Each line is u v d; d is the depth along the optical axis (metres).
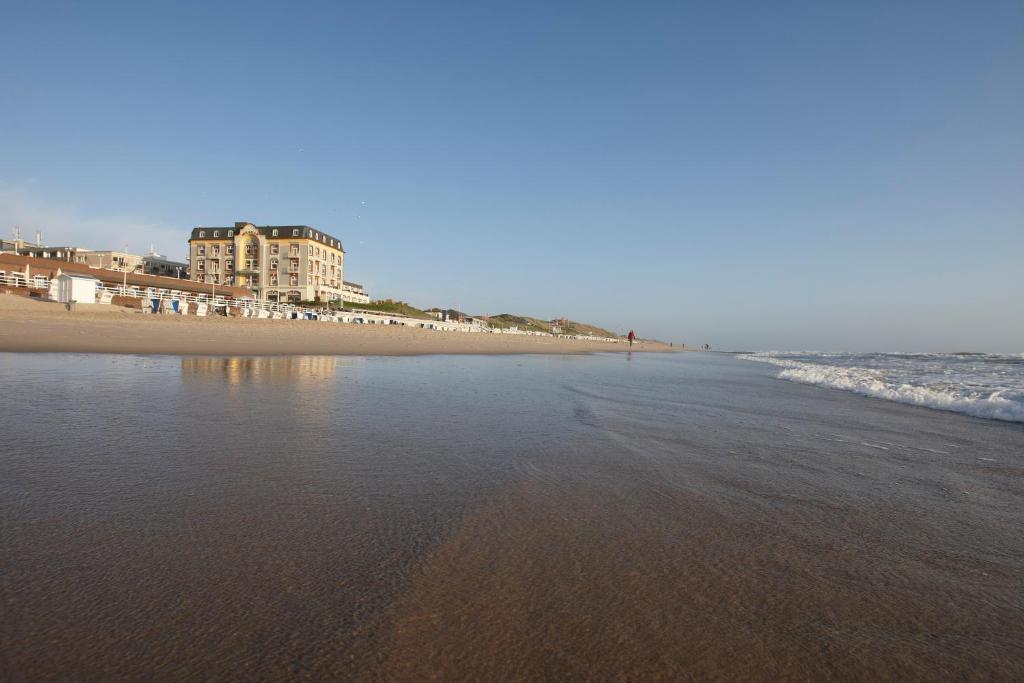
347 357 19.86
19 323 19.44
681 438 6.06
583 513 3.46
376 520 3.19
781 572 2.70
